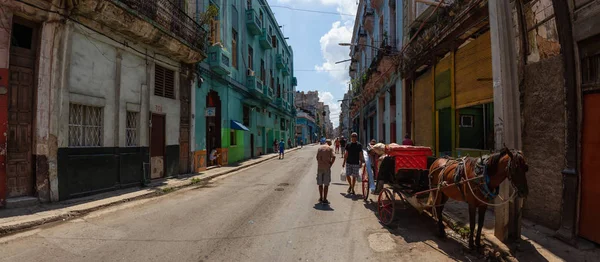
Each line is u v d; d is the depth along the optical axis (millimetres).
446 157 5582
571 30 4609
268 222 5891
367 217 6328
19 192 6816
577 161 4520
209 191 9445
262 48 27156
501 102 4672
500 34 4738
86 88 8039
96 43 8383
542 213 5270
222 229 5418
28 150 6992
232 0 19453
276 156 25828
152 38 10086
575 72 4562
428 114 11359
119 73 9211
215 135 17219
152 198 8344
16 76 6824
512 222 4609
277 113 34938
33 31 7117
